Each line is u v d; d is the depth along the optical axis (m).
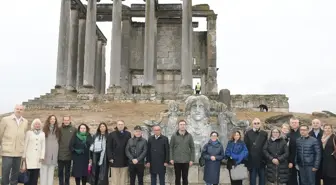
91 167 12.55
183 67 36.78
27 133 11.88
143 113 29.67
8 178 11.52
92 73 38.38
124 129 12.82
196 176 14.38
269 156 11.60
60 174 12.55
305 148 11.36
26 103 34.44
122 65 45.47
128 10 46.31
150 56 38.28
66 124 12.77
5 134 11.54
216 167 12.10
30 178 11.91
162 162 12.39
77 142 12.56
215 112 15.07
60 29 39.56
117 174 12.47
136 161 12.05
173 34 47.34
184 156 12.36
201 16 46.41
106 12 46.06
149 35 38.72
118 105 33.66
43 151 11.85
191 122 14.77
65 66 39.53
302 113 35.22
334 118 32.12
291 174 12.02
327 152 11.20
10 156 11.48
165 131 14.77
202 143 14.52
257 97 40.91
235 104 40.88
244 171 12.00
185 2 38.03
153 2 39.69
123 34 46.09
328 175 11.10
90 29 39.03
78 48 43.56
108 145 12.38
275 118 27.62
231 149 12.13
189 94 35.47
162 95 36.97
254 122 12.35
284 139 11.84
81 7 44.38
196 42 48.44
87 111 31.12
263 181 12.19
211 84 45.03
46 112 30.52
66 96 37.19
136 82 49.44
